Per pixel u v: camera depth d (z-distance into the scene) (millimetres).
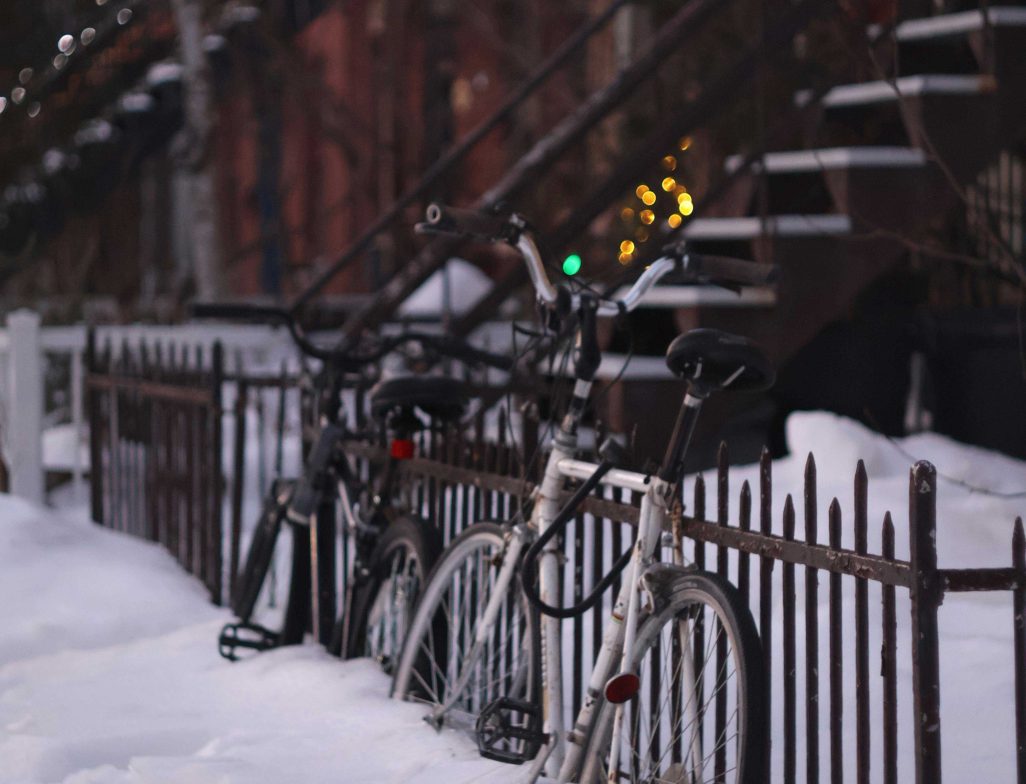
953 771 4848
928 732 3631
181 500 9914
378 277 25391
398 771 5121
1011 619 6453
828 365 11953
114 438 11312
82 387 15531
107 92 26250
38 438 12156
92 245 27516
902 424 12102
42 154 26562
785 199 10086
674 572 4555
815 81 12008
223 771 5145
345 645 6801
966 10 10016
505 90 25000
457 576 6211
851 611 6379
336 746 5496
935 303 12008
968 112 9047
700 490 4676
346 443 7539
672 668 4688
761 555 4340
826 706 5570
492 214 5242
